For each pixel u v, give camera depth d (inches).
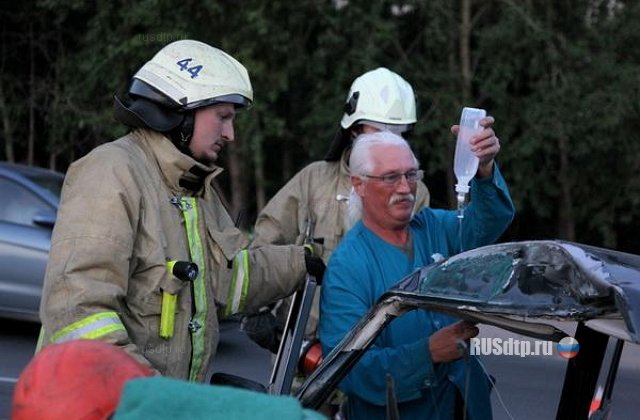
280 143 999.0
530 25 872.9
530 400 182.4
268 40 886.4
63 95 1003.9
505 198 218.4
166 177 188.9
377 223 209.3
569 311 141.3
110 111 948.0
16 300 503.5
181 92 187.2
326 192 269.6
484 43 892.0
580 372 182.5
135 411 94.5
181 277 180.7
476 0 938.1
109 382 107.4
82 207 174.9
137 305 180.4
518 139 889.5
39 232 507.2
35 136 1082.1
